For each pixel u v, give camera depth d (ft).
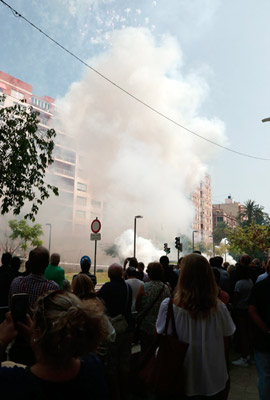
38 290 11.10
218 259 24.59
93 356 4.80
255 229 137.28
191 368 7.72
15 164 29.94
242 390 15.76
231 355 22.80
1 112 31.19
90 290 12.92
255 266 29.60
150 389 7.73
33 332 4.40
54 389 4.11
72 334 4.16
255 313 11.18
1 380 4.01
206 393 7.70
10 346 6.94
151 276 15.81
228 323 8.34
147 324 15.21
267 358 10.93
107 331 4.65
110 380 13.29
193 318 7.98
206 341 7.91
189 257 8.41
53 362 4.21
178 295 8.20
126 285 14.39
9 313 5.08
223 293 15.90
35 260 11.34
